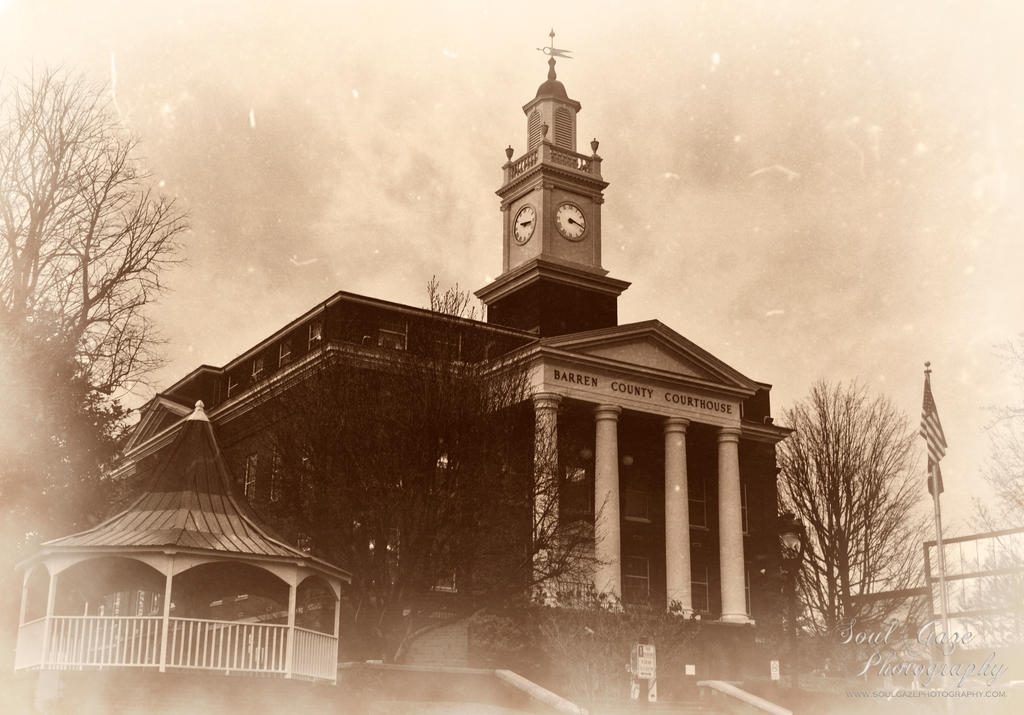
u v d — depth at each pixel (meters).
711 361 49.94
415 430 33.31
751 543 53.06
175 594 30.72
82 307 33.41
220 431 49.56
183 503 26.62
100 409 34.03
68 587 30.23
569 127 56.94
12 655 32.38
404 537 32.75
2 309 31.78
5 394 31.42
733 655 46.91
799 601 54.31
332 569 27.44
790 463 58.22
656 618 36.75
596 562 40.22
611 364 46.62
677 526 47.16
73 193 33.25
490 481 34.00
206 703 23.39
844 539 54.78
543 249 53.25
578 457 41.59
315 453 33.44
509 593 35.88
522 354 45.00
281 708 24.19
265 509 35.31
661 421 49.03
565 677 37.16
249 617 41.38
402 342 45.53
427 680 31.27
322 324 45.56
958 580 48.38
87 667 23.72
